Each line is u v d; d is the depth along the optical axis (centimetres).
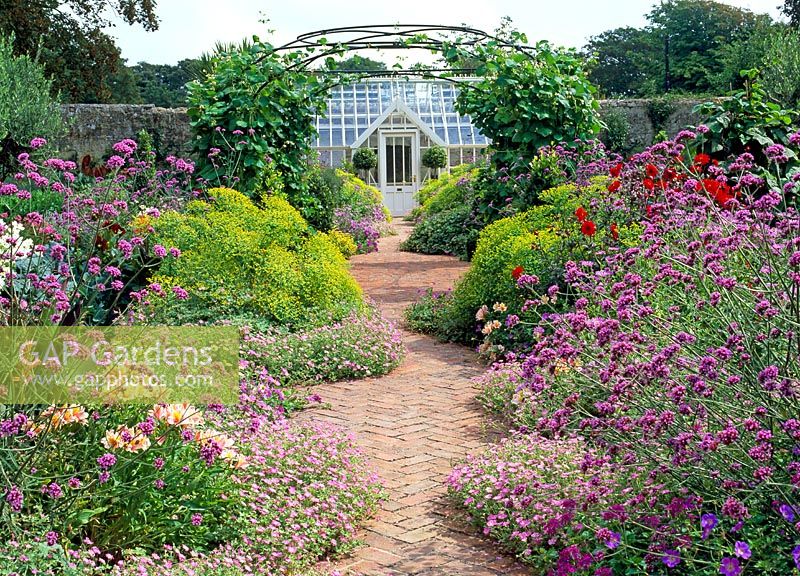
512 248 746
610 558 322
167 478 344
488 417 568
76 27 2359
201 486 359
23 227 385
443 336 825
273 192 1078
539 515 361
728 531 298
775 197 383
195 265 730
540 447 433
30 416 322
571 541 338
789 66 1784
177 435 353
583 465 330
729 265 373
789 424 272
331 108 2558
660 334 365
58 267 397
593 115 1121
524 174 1087
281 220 820
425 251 1563
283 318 734
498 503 392
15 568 270
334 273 798
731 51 2872
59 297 340
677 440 288
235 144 1051
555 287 456
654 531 297
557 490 382
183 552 340
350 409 596
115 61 2430
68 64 2383
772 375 272
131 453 332
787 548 288
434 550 377
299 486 407
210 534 353
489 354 722
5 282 360
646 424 296
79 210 576
